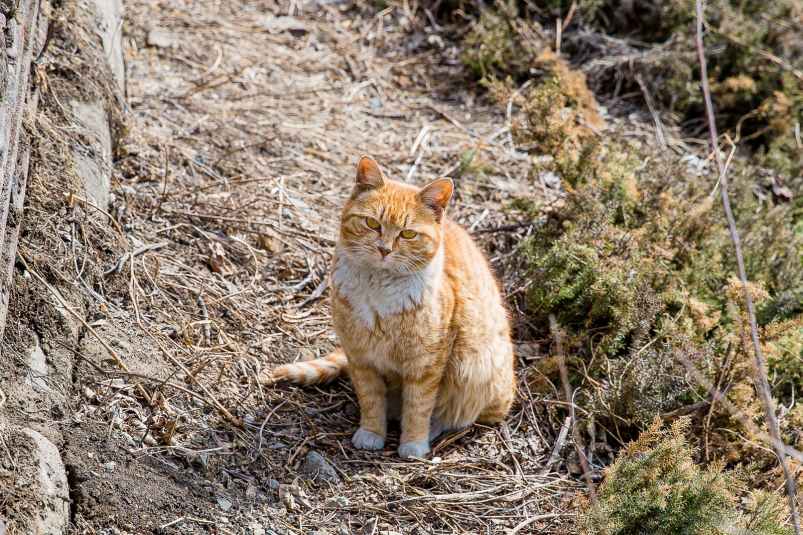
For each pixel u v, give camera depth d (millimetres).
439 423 6238
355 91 10086
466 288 5902
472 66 10594
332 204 8023
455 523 5152
